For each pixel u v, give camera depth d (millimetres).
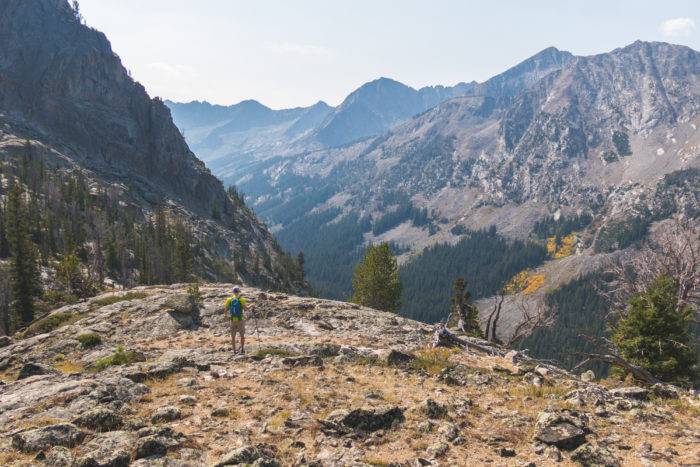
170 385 14367
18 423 10703
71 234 111562
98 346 23797
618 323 33156
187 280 105000
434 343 24156
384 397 13812
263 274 186500
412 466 9188
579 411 13289
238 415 11680
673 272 37625
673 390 16703
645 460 9859
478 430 11500
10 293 76500
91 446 9172
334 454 9508
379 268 61562
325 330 27438
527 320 38781
